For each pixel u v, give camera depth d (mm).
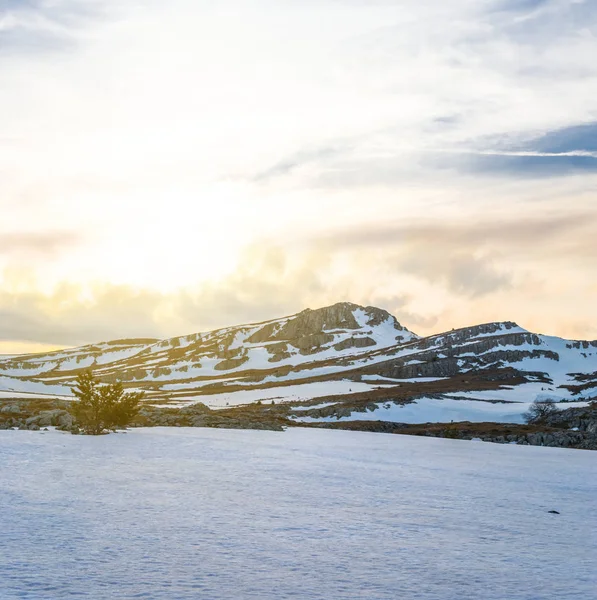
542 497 51312
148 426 121125
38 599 21672
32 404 127375
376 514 40375
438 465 74812
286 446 90812
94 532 31312
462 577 26859
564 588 25766
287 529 34531
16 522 32594
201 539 31109
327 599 23281
